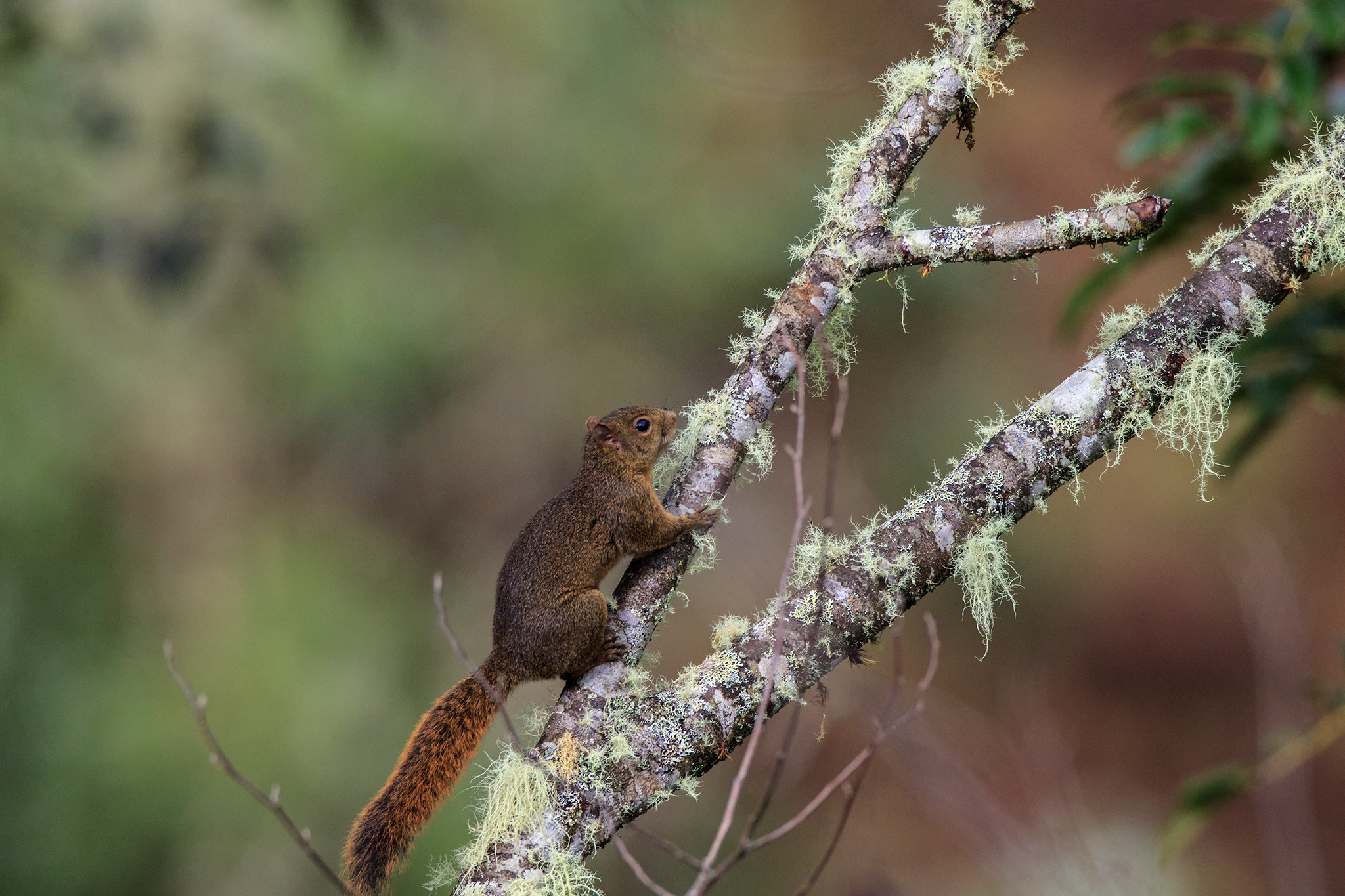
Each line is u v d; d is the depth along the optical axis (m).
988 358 18.84
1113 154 22.02
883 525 4.07
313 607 15.41
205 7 11.18
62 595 13.93
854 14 12.38
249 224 11.45
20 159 10.17
